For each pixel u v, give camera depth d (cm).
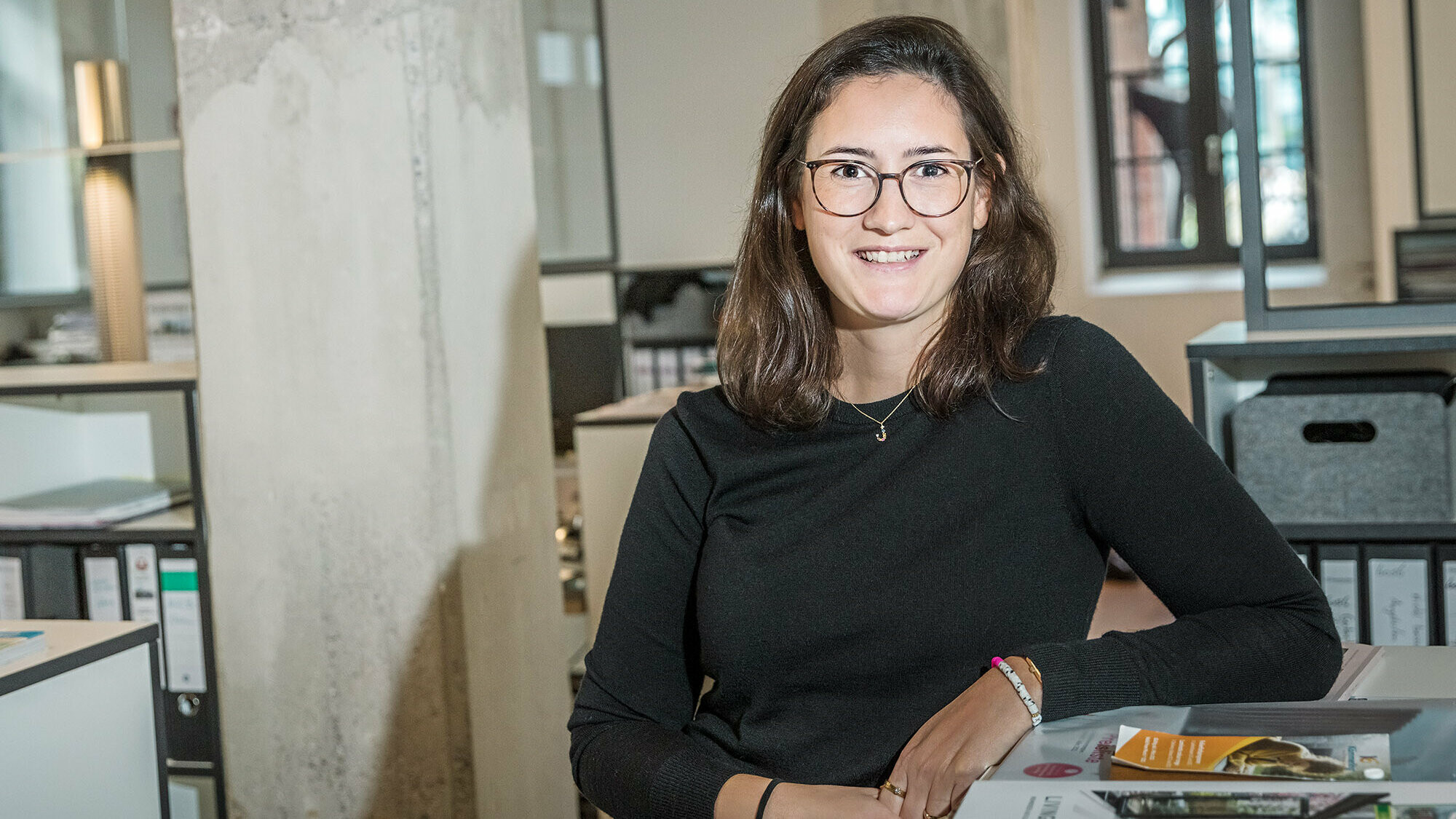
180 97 223
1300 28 524
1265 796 79
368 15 214
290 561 226
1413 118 520
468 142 233
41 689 165
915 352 116
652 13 580
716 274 553
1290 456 178
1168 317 582
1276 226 263
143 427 270
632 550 124
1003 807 81
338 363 221
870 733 110
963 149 113
